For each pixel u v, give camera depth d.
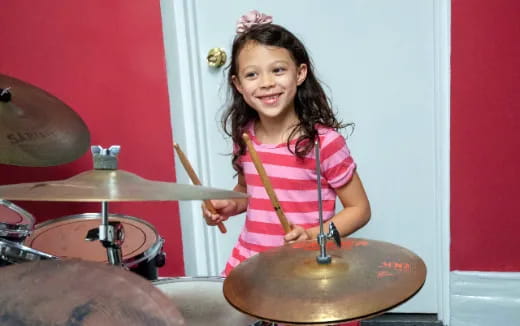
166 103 1.84
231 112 1.42
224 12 1.87
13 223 1.23
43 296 0.65
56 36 1.84
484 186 1.76
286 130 1.30
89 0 1.80
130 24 1.80
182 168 1.92
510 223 1.77
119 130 1.88
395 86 1.80
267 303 0.78
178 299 1.08
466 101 1.71
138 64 1.83
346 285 0.80
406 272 0.83
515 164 1.73
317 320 0.73
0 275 0.69
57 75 1.86
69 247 1.33
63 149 1.35
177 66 1.89
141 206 1.93
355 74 1.81
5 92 1.28
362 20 1.78
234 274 0.88
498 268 1.81
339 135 1.27
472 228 1.80
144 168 1.90
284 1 1.81
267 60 1.22
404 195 1.86
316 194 1.27
